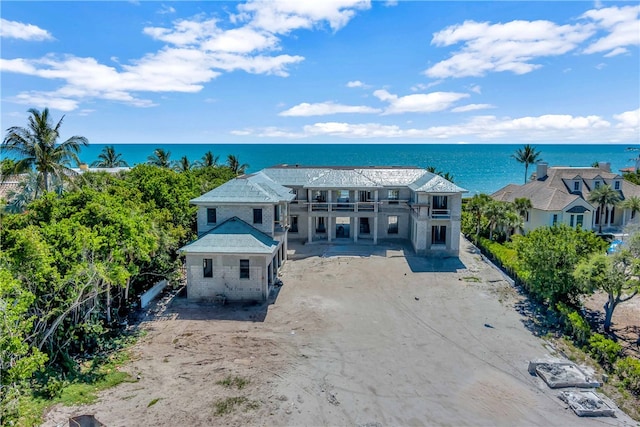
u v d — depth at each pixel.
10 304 16.73
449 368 21.67
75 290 21.61
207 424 17.30
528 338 24.89
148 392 19.47
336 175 47.25
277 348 23.80
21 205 41.25
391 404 18.73
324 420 17.62
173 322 27.28
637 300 30.47
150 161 80.94
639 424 17.36
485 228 49.84
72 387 19.58
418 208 42.28
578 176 50.50
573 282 26.56
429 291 32.88
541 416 17.91
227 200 33.12
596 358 22.20
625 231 30.30
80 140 45.12
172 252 36.19
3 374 16.75
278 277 35.97
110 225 24.19
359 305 30.08
